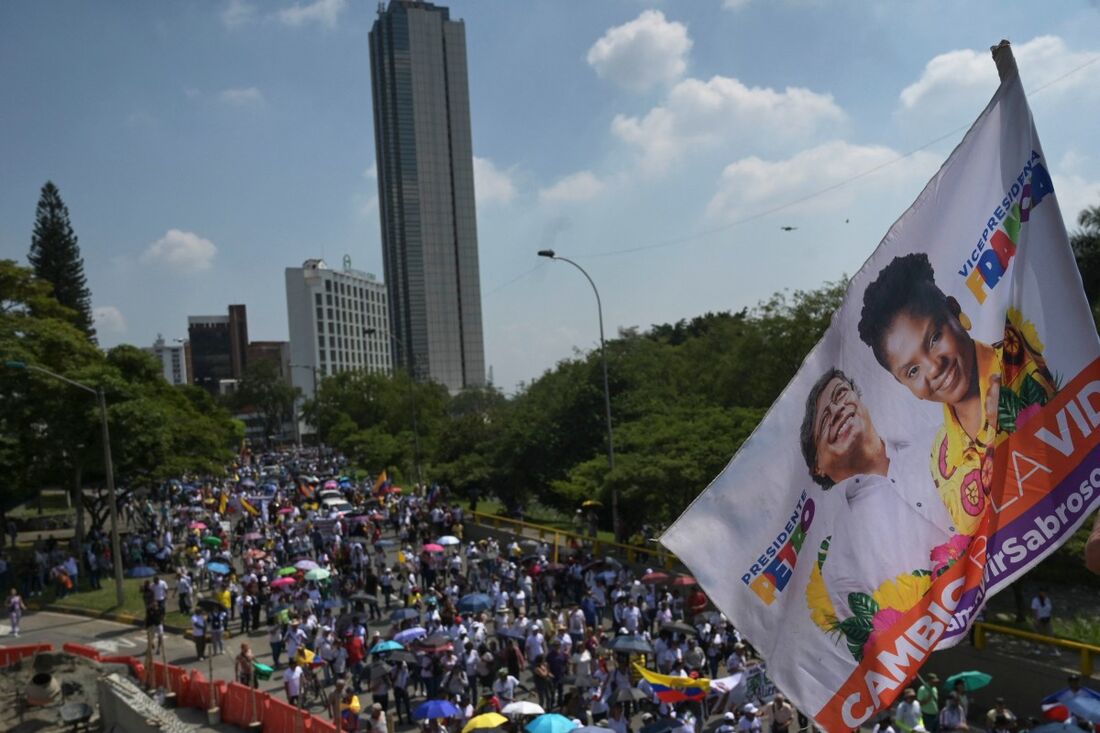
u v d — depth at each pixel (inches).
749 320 1916.8
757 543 245.4
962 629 240.8
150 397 2172.7
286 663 1184.8
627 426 1779.0
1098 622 1098.7
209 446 2373.3
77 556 1846.7
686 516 246.7
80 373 1835.6
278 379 7111.2
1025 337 242.1
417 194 7185.0
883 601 241.9
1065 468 237.6
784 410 248.7
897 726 734.5
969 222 246.8
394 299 7303.2
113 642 1350.9
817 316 1707.7
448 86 7352.4
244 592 1401.3
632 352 2319.1
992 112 245.8
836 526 246.1
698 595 1152.8
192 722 1007.0
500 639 1063.6
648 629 1128.8
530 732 671.1
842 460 246.4
